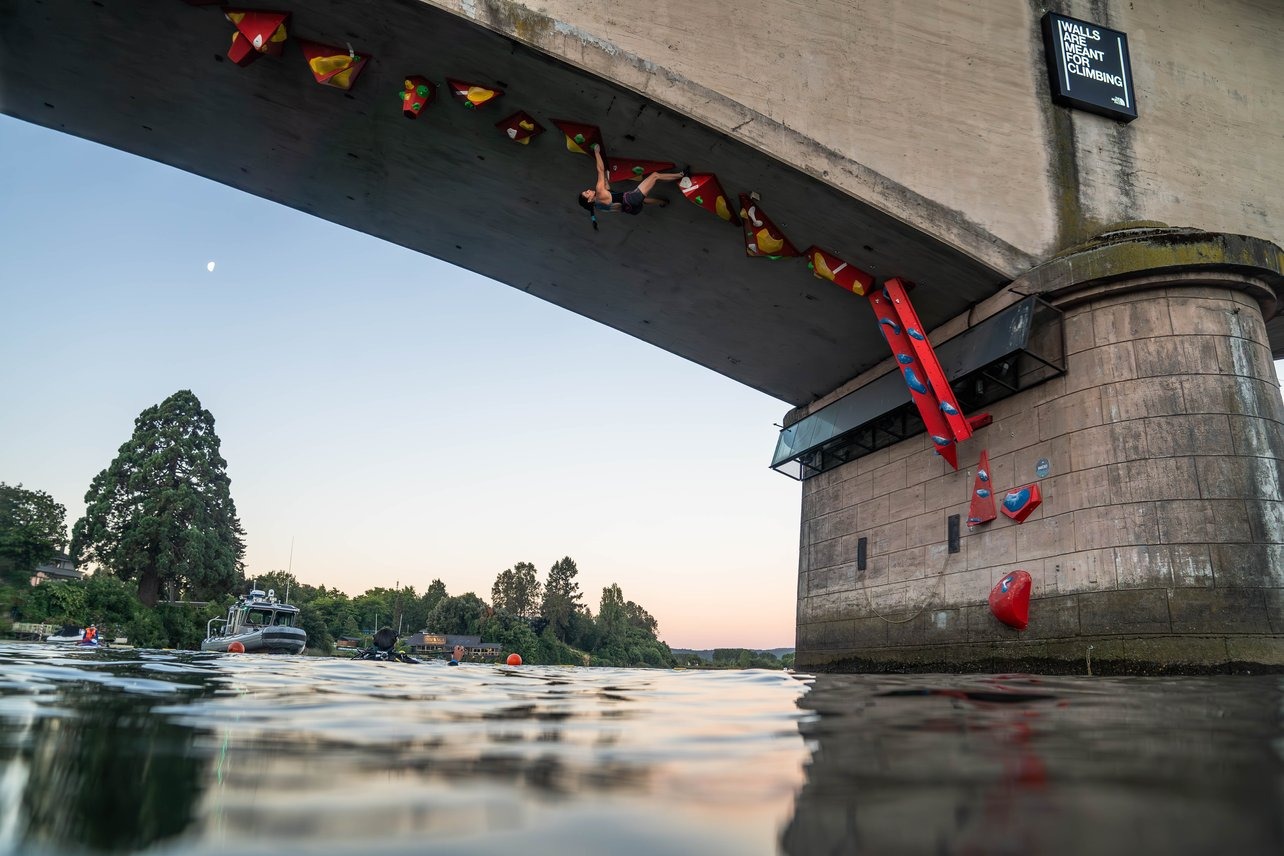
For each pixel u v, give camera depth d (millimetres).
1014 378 15172
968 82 15633
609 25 13531
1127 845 1330
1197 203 16516
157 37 14422
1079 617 13156
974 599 15375
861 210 14266
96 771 1951
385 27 12922
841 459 20453
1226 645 11898
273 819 1494
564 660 126375
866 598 18672
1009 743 2682
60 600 45219
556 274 18984
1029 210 15328
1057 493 13922
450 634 117938
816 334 18719
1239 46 17875
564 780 1937
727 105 13445
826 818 1532
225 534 65000
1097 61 16359
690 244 16672
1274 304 14422
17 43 15172
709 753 2455
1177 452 12805
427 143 15656
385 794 1732
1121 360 13516
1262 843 1339
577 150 14445
